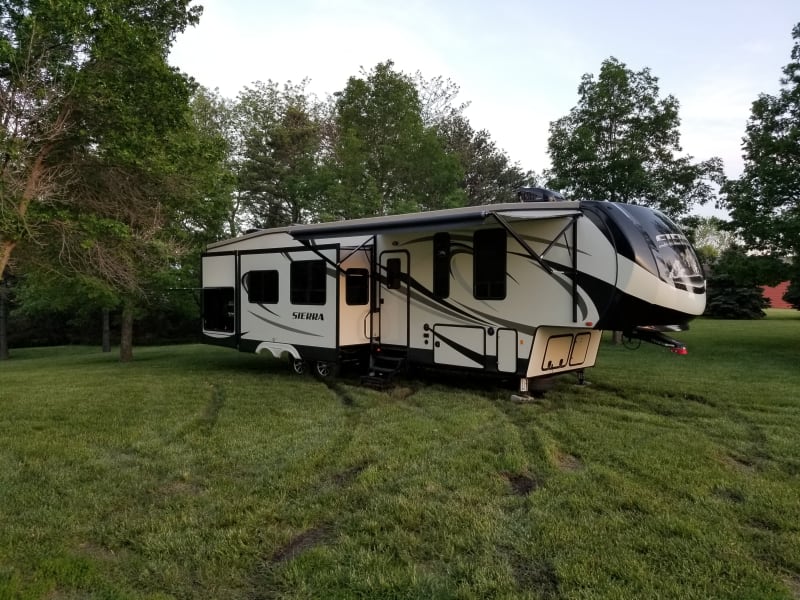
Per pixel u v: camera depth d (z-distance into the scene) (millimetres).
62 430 5520
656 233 6141
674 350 6465
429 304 7652
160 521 3424
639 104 12766
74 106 7352
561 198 7188
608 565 2871
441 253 7496
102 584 2770
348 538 3201
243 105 20844
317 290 8406
